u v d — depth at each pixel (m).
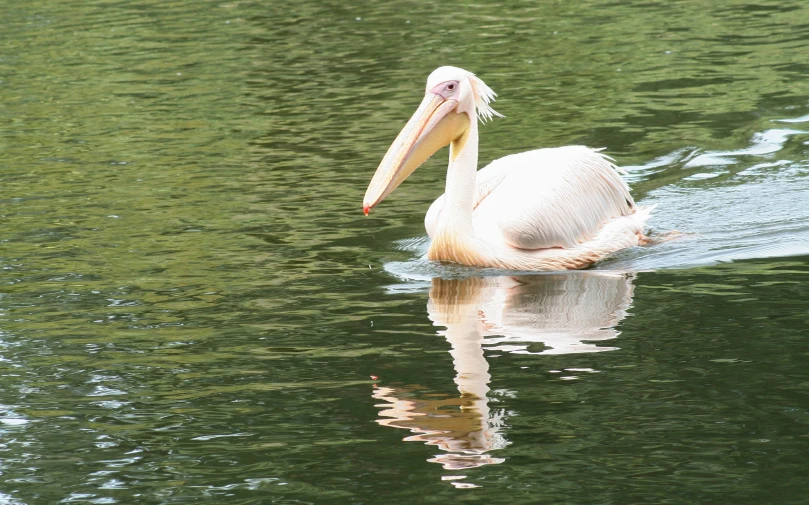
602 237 12.79
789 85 19.89
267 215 14.16
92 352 9.78
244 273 11.93
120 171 16.72
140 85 22.78
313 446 7.78
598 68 22.23
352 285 11.50
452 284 11.58
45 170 17.00
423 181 15.81
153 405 8.63
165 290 11.41
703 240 12.75
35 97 22.30
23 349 9.91
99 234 13.56
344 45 25.80
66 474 7.53
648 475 7.13
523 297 11.05
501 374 8.95
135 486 7.31
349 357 9.45
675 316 10.12
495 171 13.38
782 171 15.20
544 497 6.90
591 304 10.68
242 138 18.36
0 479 7.47
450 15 28.80
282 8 30.73
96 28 29.16
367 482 7.21
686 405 8.16
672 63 22.22
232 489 7.20
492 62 23.36
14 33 29.06
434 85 12.33
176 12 30.94
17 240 13.44
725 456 7.36
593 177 13.22
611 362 9.07
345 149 17.33
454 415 8.19
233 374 9.17
